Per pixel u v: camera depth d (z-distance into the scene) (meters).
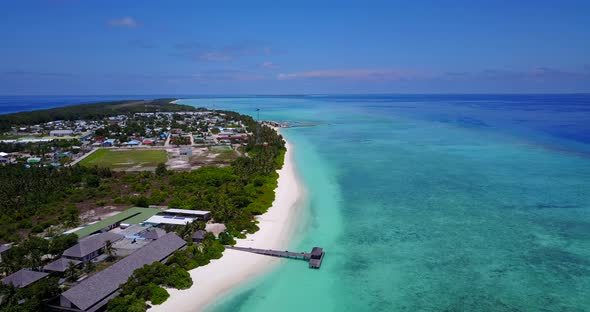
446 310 49.56
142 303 47.62
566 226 75.69
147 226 73.44
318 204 90.12
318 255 61.69
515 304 50.75
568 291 53.56
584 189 99.75
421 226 76.44
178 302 50.62
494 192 97.94
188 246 64.75
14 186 97.06
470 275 57.97
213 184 104.56
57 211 85.38
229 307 49.84
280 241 69.75
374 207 87.81
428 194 97.06
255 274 58.16
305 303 50.97
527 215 81.69
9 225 76.19
